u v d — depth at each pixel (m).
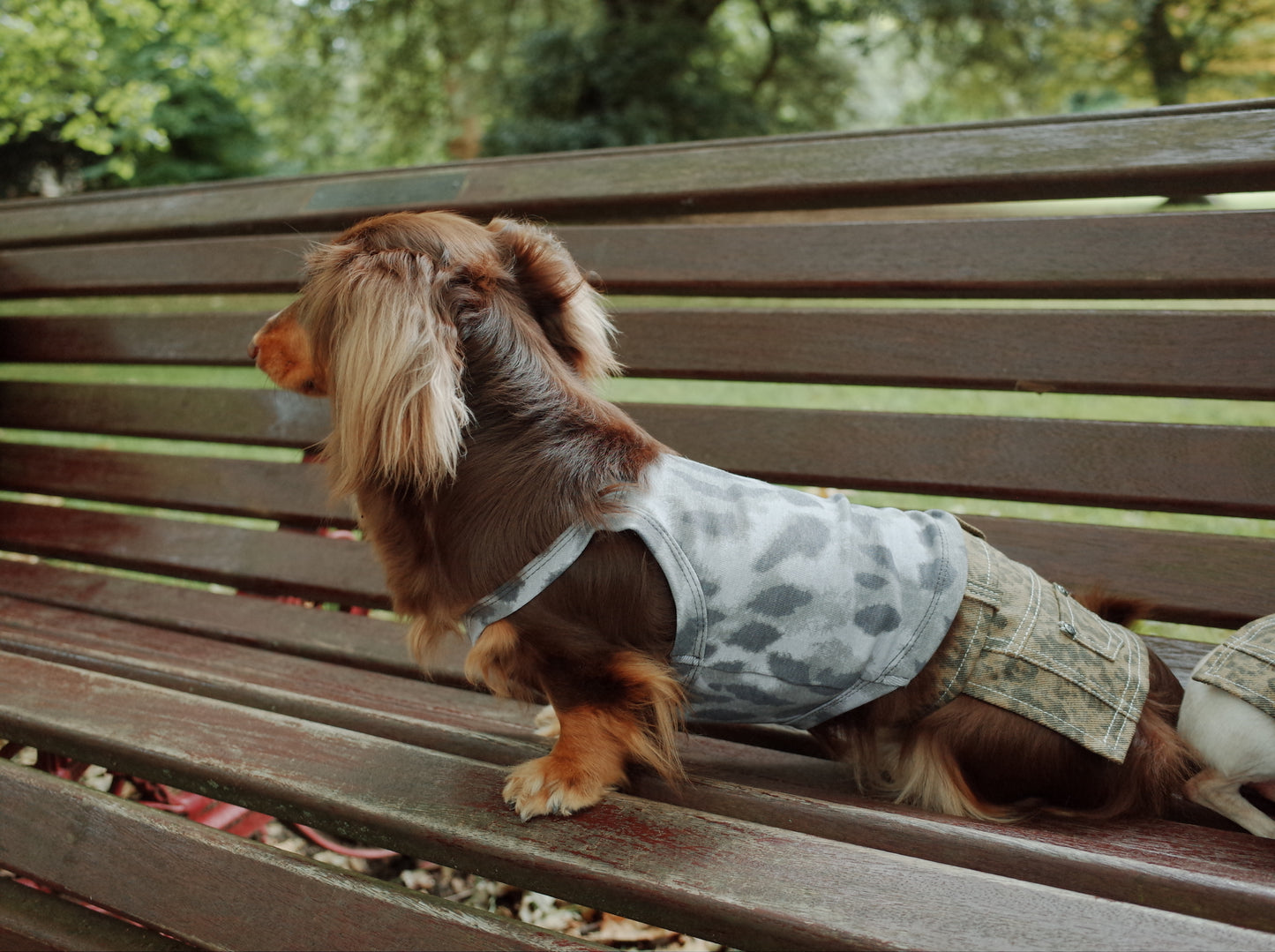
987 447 2.34
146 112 12.95
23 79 11.99
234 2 13.77
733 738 2.02
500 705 2.17
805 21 14.30
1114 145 2.31
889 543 1.63
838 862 1.36
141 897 1.58
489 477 1.58
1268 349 2.13
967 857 1.45
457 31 14.73
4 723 1.91
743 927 1.29
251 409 3.03
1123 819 1.54
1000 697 1.53
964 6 13.21
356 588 2.70
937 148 2.49
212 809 2.49
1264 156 2.15
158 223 3.33
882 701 1.62
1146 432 2.22
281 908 1.48
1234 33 13.98
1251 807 1.49
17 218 3.59
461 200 2.96
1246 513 2.13
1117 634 1.65
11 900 1.73
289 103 16.31
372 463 1.57
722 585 1.54
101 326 3.33
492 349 1.64
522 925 1.37
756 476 2.54
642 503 1.55
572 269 1.83
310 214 3.13
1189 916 1.24
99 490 3.24
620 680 1.55
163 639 2.63
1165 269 2.22
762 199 2.64
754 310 2.59
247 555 2.90
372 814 1.55
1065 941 1.19
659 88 12.35
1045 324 2.32
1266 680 1.42
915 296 2.48
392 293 1.54
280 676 2.35
